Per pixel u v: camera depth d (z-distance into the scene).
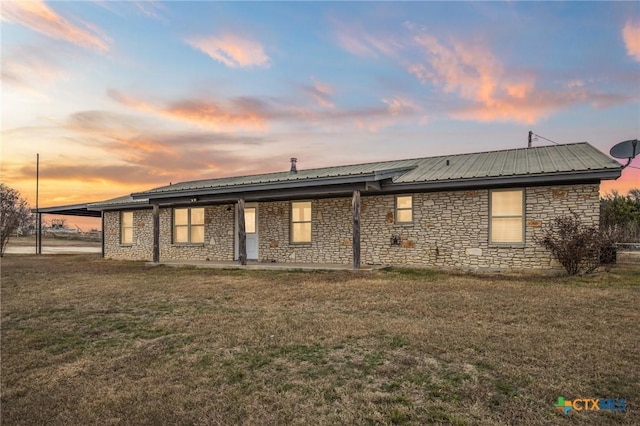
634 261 12.35
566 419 2.61
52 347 4.64
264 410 2.89
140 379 3.60
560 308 5.77
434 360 3.74
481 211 10.60
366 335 4.57
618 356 3.74
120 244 18.17
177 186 18.44
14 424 2.89
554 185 9.80
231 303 6.70
